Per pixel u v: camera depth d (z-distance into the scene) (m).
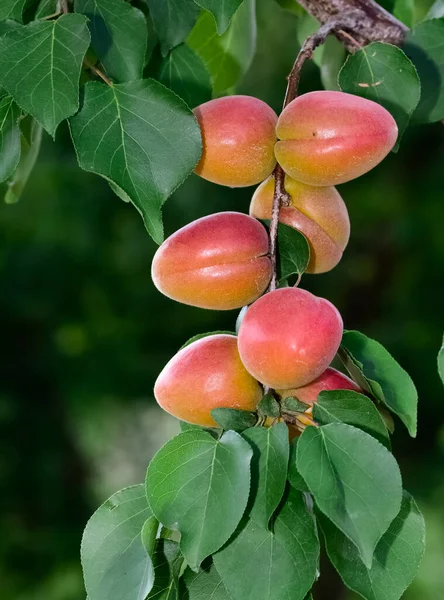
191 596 0.55
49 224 2.32
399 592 0.54
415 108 0.68
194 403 0.56
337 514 0.51
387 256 2.22
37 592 2.11
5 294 2.30
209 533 0.52
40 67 0.55
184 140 0.56
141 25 0.59
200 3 0.57
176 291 0.59
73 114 0.56
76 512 2.35
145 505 0.57
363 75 0.64
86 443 2.40
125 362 2.37
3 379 2.33
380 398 0.57
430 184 2.20
